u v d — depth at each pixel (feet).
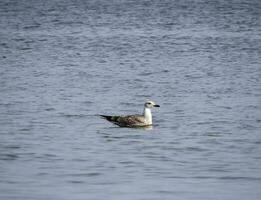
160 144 90.27
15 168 76.69
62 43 224.94
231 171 76.43
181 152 85.87
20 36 244.42
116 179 72.28
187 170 76.69
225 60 181.47
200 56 190.70
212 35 246.68
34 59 184.85
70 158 81.87
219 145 89.97
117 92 132.67
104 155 83.76
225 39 233.14
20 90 133.90
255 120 106.42
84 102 121.70
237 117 108.68
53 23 293.23
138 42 226.99
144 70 163.32
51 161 80.33
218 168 77.71
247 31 260.83
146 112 102.42
